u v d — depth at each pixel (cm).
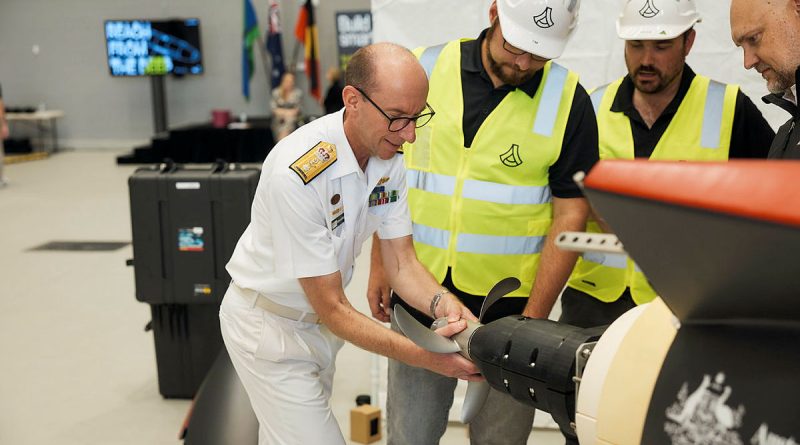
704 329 70
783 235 54
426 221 207
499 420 204
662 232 62
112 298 501
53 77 1402
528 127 194
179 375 351
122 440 315
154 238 336
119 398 354
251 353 181
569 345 98
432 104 203
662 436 71
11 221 755
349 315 161
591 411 82
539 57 182
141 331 439
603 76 279
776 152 169
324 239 161
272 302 178
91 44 1383
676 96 222
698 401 68
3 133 972
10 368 388
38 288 527
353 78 153
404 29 280
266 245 172
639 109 226
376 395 317
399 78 148
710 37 268
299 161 158
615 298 224
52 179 1036
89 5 1370
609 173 63
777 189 55
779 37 142
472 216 200
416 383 204
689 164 60
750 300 63
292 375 180
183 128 1212
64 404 348
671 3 205
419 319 201
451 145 201
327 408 185
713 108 222
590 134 194
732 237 57
